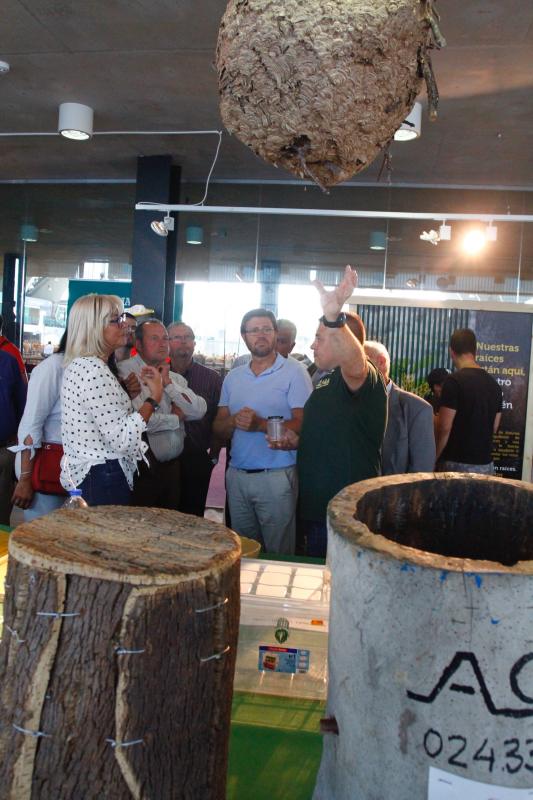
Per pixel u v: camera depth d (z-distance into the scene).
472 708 0.61
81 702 0.79
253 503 2.80
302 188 6.35
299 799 1.00
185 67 4.01
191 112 4.72
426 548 0.93
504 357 3.94
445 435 3.33
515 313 3.91
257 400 2.82
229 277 6.42
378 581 0.63
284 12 0.92
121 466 2.07
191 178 6.37
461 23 3.38
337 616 0.72
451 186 6.15
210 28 3.53
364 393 2.04
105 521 0.97
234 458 2.86
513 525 0.88
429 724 0.62
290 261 6.40
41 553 0.81
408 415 2.54
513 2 3.16
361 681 0.67
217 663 0.86
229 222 6.42
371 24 0.91
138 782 0.79
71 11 3.45
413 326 4.00
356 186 6.28
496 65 3.81
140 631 0.78
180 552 0.86
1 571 1.52
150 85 4.30
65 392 2.06
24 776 0.80
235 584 0.89
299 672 1.24
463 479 0.91
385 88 0.97
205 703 0.85
